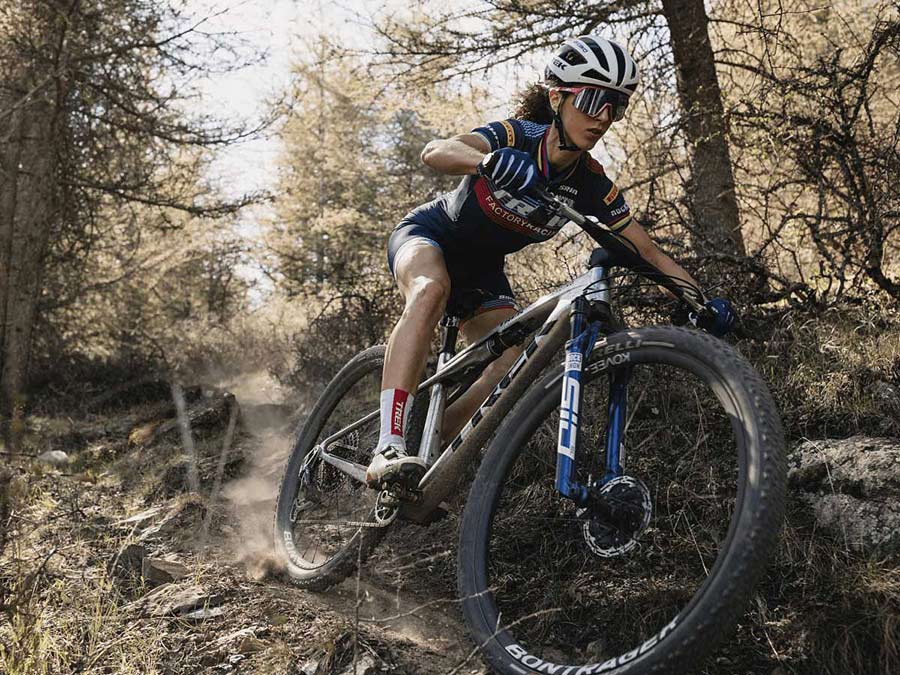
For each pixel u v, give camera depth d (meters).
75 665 2.50
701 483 2.89
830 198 4.23
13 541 3.05
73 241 7.89
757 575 1.85
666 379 3.31
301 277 14.12
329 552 3.29
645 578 2.59
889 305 3.62
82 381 7.61
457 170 2.54
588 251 4.27
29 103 6.24
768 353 3.36
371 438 3.40
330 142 15.95
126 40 7.22
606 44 2.47
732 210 4.55
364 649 2.46
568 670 2.09
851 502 2.55
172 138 7.61
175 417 5.37
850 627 2.21
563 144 2.53
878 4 4.25
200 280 12.91
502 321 3.04
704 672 2.22
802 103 4.25
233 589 2.94
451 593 2.91
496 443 2.52
